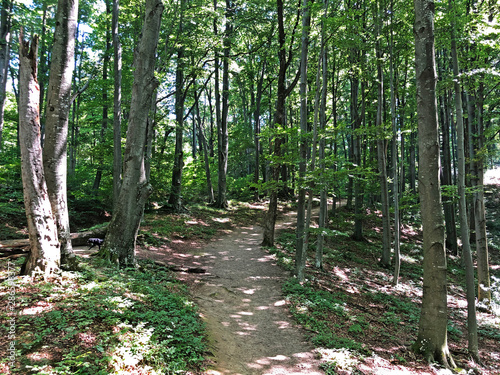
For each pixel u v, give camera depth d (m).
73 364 3.51
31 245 5.77
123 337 4.27
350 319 7.75
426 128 6.35
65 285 5.55
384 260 14.57
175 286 7.79
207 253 12.72
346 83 22.34
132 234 8.35
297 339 6.36
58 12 6.38
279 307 7.96
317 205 26.55
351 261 14.52
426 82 6.32
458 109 8.16
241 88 29.55
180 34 15.27
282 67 12.84
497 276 16.02
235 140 28.48
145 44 8.19
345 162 9.01
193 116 30.42
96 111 20.73
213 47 16.91
